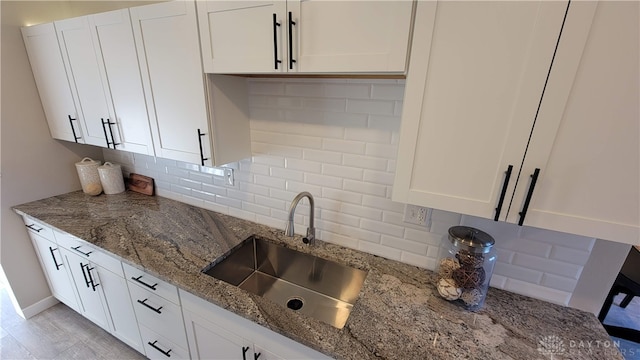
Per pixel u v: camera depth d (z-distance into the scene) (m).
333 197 1.46
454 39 0.75
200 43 1.17
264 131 1.54
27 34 1.77
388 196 1.33
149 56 1.34
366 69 0.88
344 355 0.89
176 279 1.22
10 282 1.99
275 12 0.96
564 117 0.70
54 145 2.07
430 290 1.19
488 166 0.81
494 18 0.70
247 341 1.15
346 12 0.86
